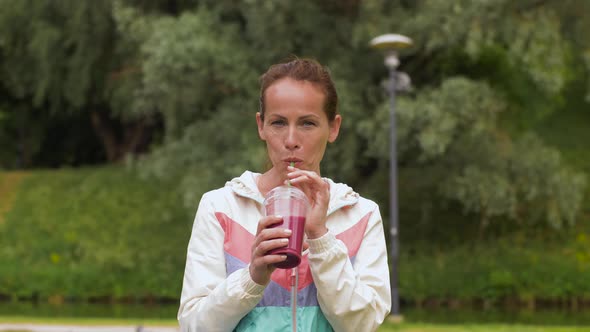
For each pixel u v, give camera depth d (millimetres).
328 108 1984
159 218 18984
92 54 19578
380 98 15289
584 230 17188
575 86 23578
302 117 1937
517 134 16781
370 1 13883
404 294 14906
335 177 15070
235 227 2035
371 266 2037
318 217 1858
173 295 15633
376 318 1938
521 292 14711
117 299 15758
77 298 15844
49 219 19234
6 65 22438
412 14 14195
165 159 15172
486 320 12398
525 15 13789
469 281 14945
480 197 14625
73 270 16297
